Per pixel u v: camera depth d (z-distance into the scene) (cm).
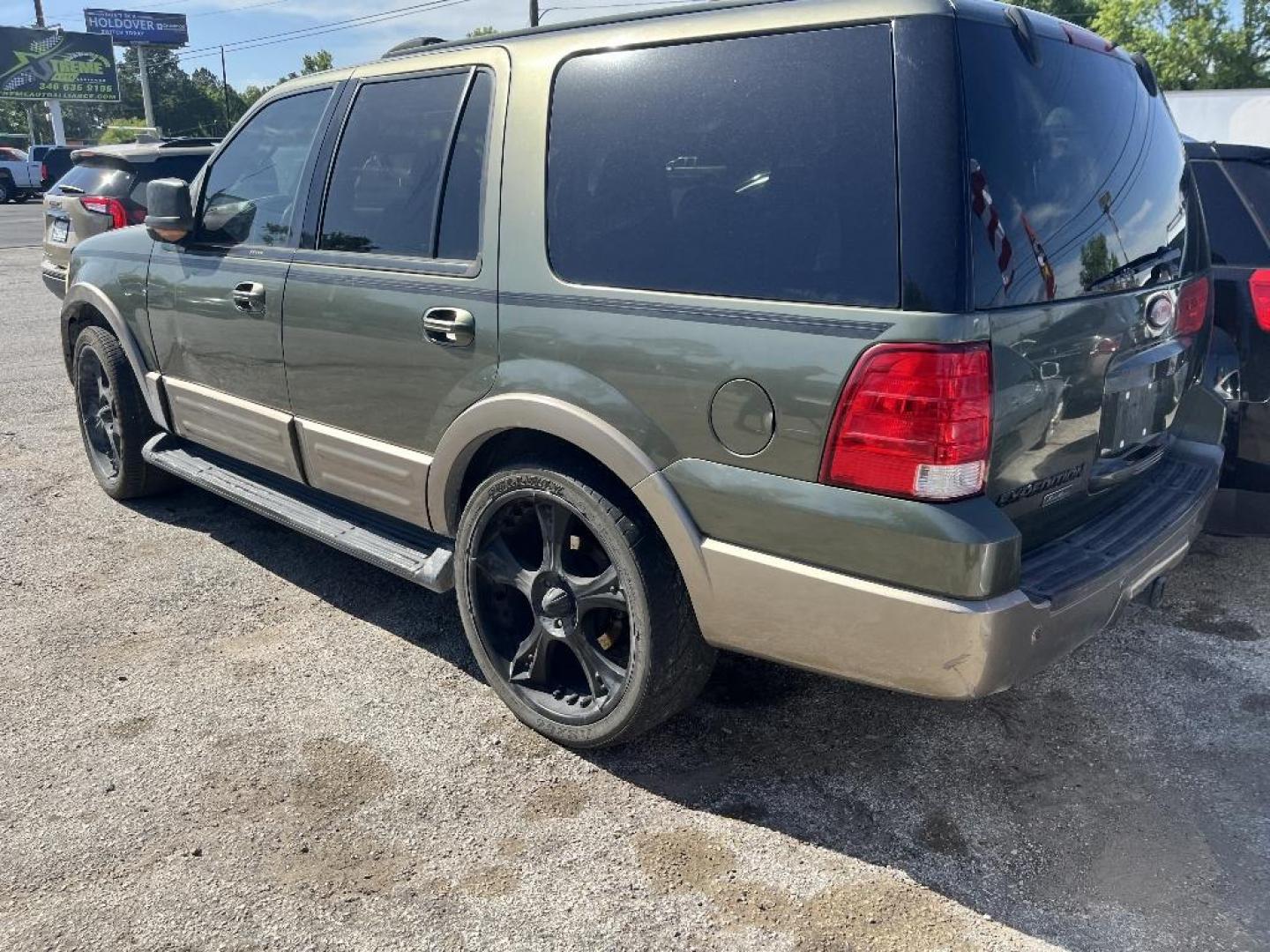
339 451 362
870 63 231
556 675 321
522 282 290
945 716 329
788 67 245
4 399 732
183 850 266
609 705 293
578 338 277
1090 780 295
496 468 324
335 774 298
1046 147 246
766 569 249
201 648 373
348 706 335
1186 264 313
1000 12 241
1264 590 414
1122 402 280
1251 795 288
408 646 376
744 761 305
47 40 5119
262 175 398
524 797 288
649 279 264
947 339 218
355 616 400
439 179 320
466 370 308
